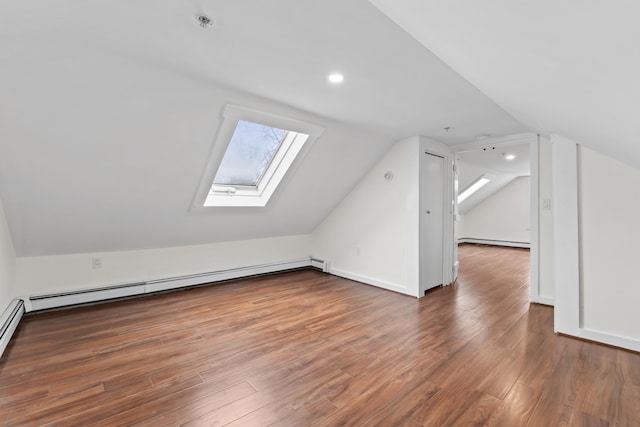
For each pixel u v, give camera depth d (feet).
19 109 6.26
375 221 13.74
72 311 10.16
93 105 6.81
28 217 8.63
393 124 10.59
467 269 17.63
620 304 7.84
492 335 8.52
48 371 6.56
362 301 11.50
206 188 10.41
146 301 11.28
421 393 5.88
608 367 6.82
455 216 14.90
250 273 14.78
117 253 11.46
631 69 2.54
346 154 12.35
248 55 6.06
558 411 5.36
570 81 3.65
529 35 2.88
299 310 10.47
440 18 3.41
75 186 8.35
